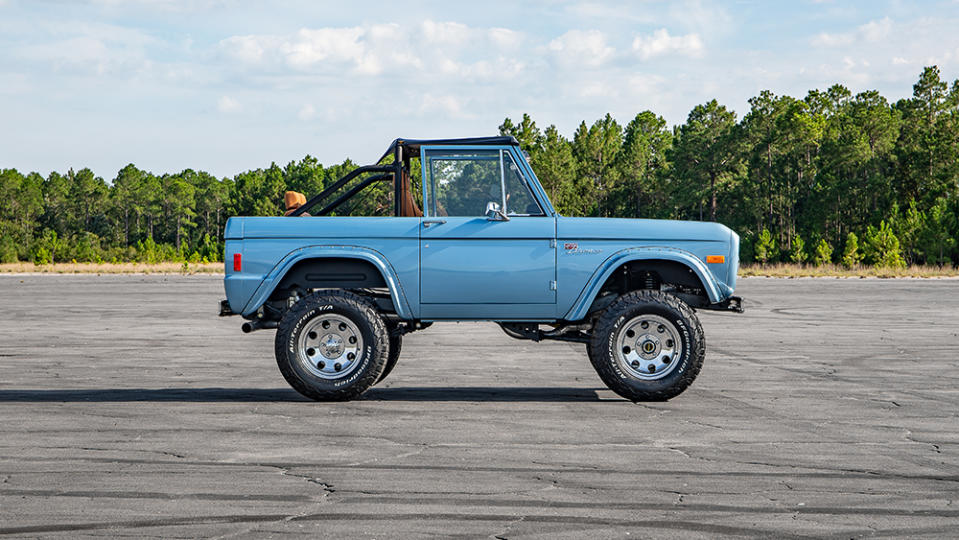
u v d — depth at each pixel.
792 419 8.58
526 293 9.59
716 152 106.38
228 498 5.81
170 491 5.98
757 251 68.69
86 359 13.46
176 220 184.12
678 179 111.56
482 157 9.84
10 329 18.66
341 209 10.88
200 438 7.68
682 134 114.00
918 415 8.80
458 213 9.80
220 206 189.25
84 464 6.72
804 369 12.29
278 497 5.84
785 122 99.69
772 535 5.07
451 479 6.30
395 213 10.32
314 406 9.29
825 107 120.81
